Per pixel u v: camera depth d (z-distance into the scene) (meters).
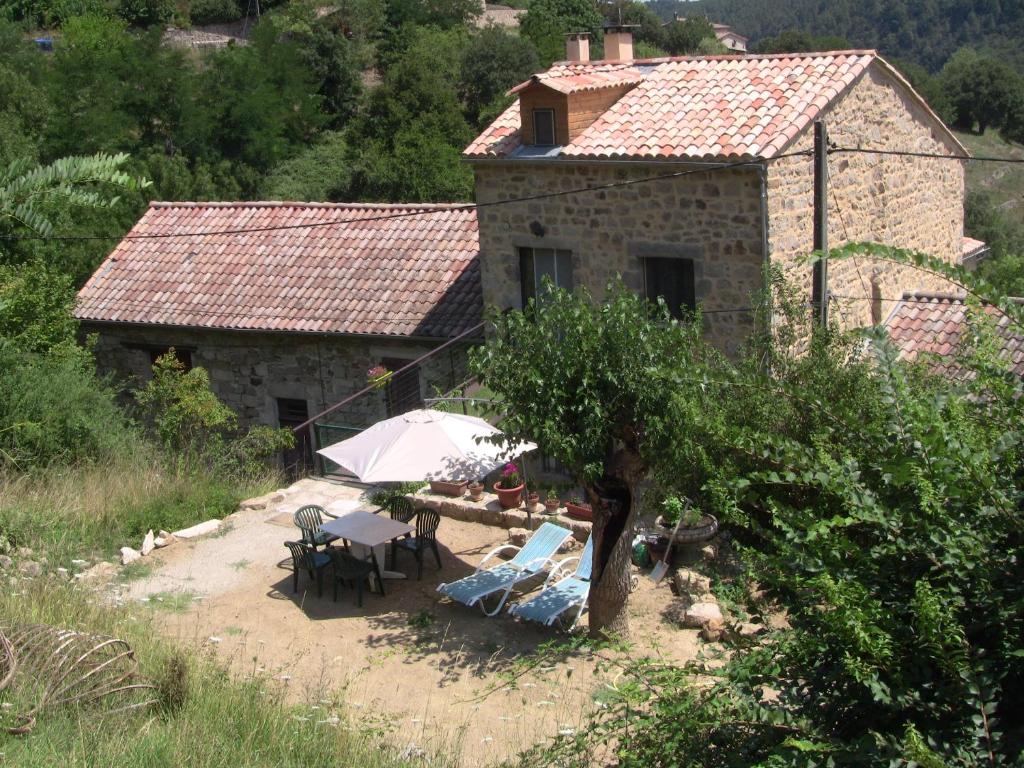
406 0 58.25
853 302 14.77
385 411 17.80
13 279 17.20
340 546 12.48
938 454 4.13
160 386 16.58
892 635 4.07
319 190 40.97
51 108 37.78
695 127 13.69
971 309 4.98
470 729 8.48
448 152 38.81
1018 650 3.76
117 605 10.22
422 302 17.53
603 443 9.59
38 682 6.96
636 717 5.02
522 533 12.36
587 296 10.16
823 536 4.39
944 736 3.90
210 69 43.16
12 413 14.55
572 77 14.65
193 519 13.43
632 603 10.84
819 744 3.82
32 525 12.10
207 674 8.18
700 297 13.55
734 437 5.09
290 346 18.45
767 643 4.95
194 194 36.69
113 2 56.94
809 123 13.33
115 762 6.11
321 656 10.03
